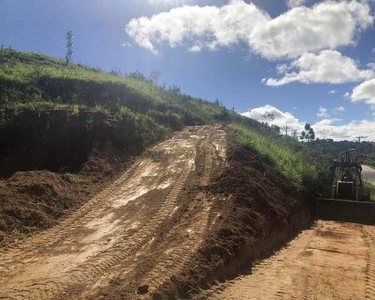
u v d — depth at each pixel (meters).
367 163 63.41
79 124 16.72
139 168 15.24
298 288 8.52
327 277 9.43
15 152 15.38
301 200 17.09
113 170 14.88
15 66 24.38
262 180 14.84
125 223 10.30
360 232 15.20
